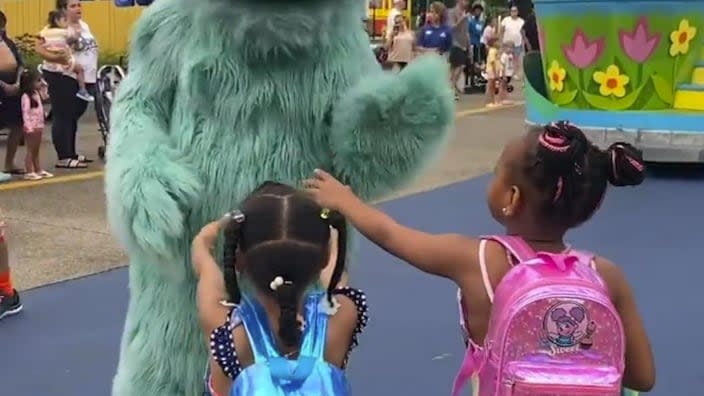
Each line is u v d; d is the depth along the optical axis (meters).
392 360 4.75
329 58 2.89
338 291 2.51
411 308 5.48
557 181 2.37
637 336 2.50
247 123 2.85
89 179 9.03
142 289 3.02
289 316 2.26
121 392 3.04
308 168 2.90
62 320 5.25
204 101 2.87
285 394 2.24
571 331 2.26
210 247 2.67
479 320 2.46
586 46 9.59
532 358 2.27
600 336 2.27
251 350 2.31
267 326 2.33
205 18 2.82
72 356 4.75
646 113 9.36
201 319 2.50
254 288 2.35
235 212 2.38
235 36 2.78
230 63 2.82
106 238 6.89
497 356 2.31
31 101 8.89
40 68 9.74
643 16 9.30
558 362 2.27
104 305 5.50
